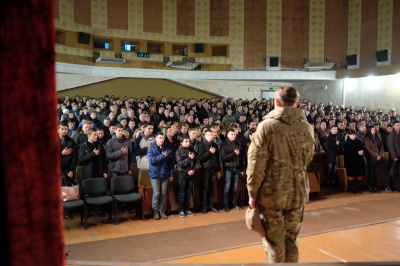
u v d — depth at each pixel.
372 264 1.50
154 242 4.75
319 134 8.80
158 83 15.99
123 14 15.33
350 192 7.66
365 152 7.79
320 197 7.26
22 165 0.56
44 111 0.57
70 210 5.86
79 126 8.70
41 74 0.56
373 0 15.45
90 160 5.92
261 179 2.34
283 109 2.41
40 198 0.57
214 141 6.68
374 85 15.41
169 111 10.74
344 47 16.67
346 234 4.93
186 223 5.69
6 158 0.56
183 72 16.28
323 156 8.27
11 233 0.57
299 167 2.40
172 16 16.19
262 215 2.40
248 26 16.73
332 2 16.69
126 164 6.20
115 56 14.90
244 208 6.62
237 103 13.03
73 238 4.98
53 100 0.58
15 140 0.56
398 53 14.60
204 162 6.23
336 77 16.73
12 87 0.55
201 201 6.36
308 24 16.77
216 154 6.36
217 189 6.63
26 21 0.55
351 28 16.34
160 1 15.96
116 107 9.88
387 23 14.96
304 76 16.72
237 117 11.77
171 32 16.19
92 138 5.95
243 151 6.93
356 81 16.17
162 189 5.97
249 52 16.77
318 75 16.73
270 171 2.36
